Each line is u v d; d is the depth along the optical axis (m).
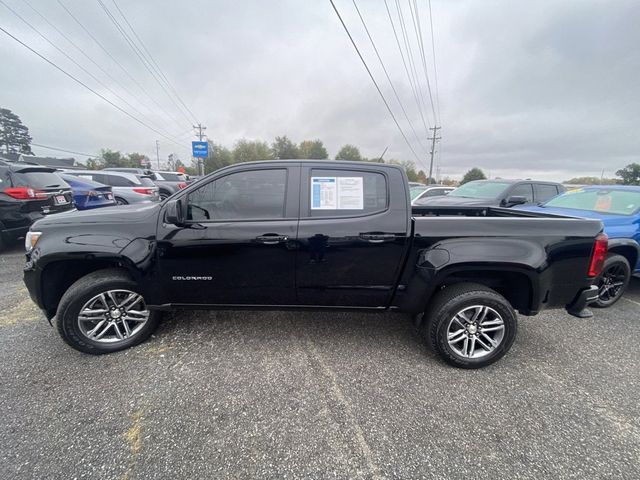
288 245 2.49
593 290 2.56
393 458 1.71
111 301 2.60
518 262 2.40
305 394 2.18
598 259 2.51
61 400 2.06
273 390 2.21
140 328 2.71
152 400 2.09
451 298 2.44
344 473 1.62
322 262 2.53
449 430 1.91
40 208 5.49
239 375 2.37
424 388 2.28
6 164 5.27
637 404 2.16
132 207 2.93
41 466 1.61
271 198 2.55
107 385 2.22
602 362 2.65
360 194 2.56
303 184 2.56
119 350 2.62
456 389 2.27
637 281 4.94
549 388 2.30
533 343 2.94
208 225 2.50
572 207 4.87
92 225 2.52
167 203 2.57
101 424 1.88
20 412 1.95
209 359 2.55
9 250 5.68
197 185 2.54
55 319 2.66
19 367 2.38
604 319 3.46
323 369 2.46
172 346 2.72
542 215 3.18
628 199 4.25
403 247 2.49
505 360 2.65
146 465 1.64
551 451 1.77
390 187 2.55
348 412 2.03
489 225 2.47
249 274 2.56
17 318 3.14
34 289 2.55
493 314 2.47
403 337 2.97
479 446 1.80
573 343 2.95
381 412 2.04
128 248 2.48
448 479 1.60
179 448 1.74
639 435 1.89
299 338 2.91
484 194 7.02
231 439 1.81
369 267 2.54
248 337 2.90
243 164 2.59
